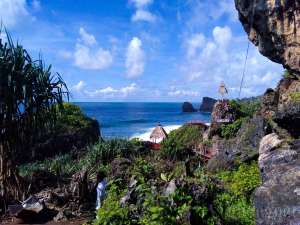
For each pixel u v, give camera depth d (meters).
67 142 20.27
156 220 6.54
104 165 15.19
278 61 14.19
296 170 7.09
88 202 12.59
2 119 12.61
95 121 23.14
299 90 13.14
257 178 9.73
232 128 16.23
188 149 15.96
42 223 11.30
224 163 12.03
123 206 7.64
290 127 10.67
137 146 17.34
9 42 12.59
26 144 13.56
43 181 14.49
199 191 7.61
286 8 13.09
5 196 12.62
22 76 12.52
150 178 10.28
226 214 8.21
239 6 14.65
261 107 15.89
